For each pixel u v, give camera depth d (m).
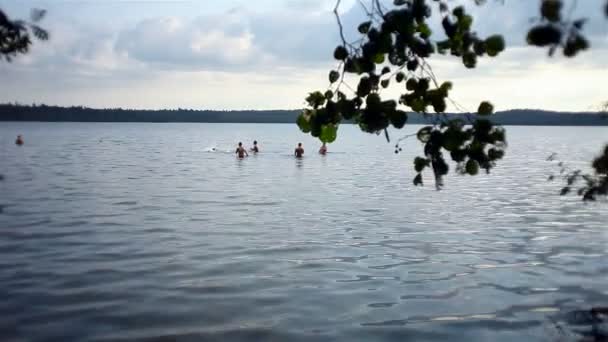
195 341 6.63
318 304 8.01
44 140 70.62
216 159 40.34
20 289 8.48
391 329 7.05
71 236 12.47
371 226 14.22
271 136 99.50
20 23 2.94
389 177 27.77
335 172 30.55
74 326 7.03
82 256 10.61
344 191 21.86
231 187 22.84
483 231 13.66
